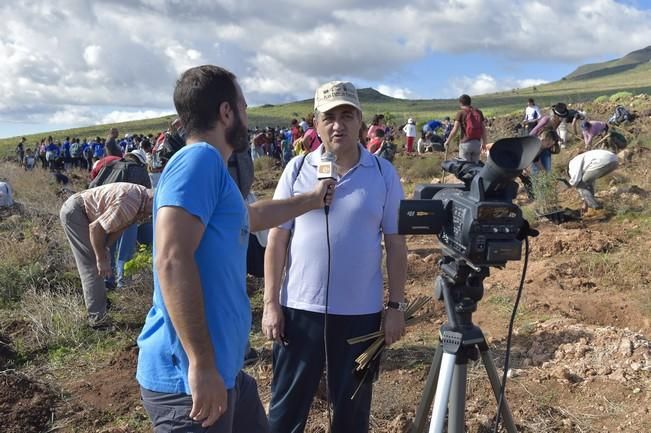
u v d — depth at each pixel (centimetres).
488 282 673
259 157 2400
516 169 223
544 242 793
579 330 504
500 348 497
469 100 1140
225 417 233
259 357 504
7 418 418
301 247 307
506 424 272
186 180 215
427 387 278
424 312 593
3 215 1097
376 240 309
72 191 1655
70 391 463
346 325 305
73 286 697
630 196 988
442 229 258
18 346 547
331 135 303
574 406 407
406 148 2388
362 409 311
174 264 209
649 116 1903
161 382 229
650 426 375
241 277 238
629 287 643
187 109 234
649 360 449
